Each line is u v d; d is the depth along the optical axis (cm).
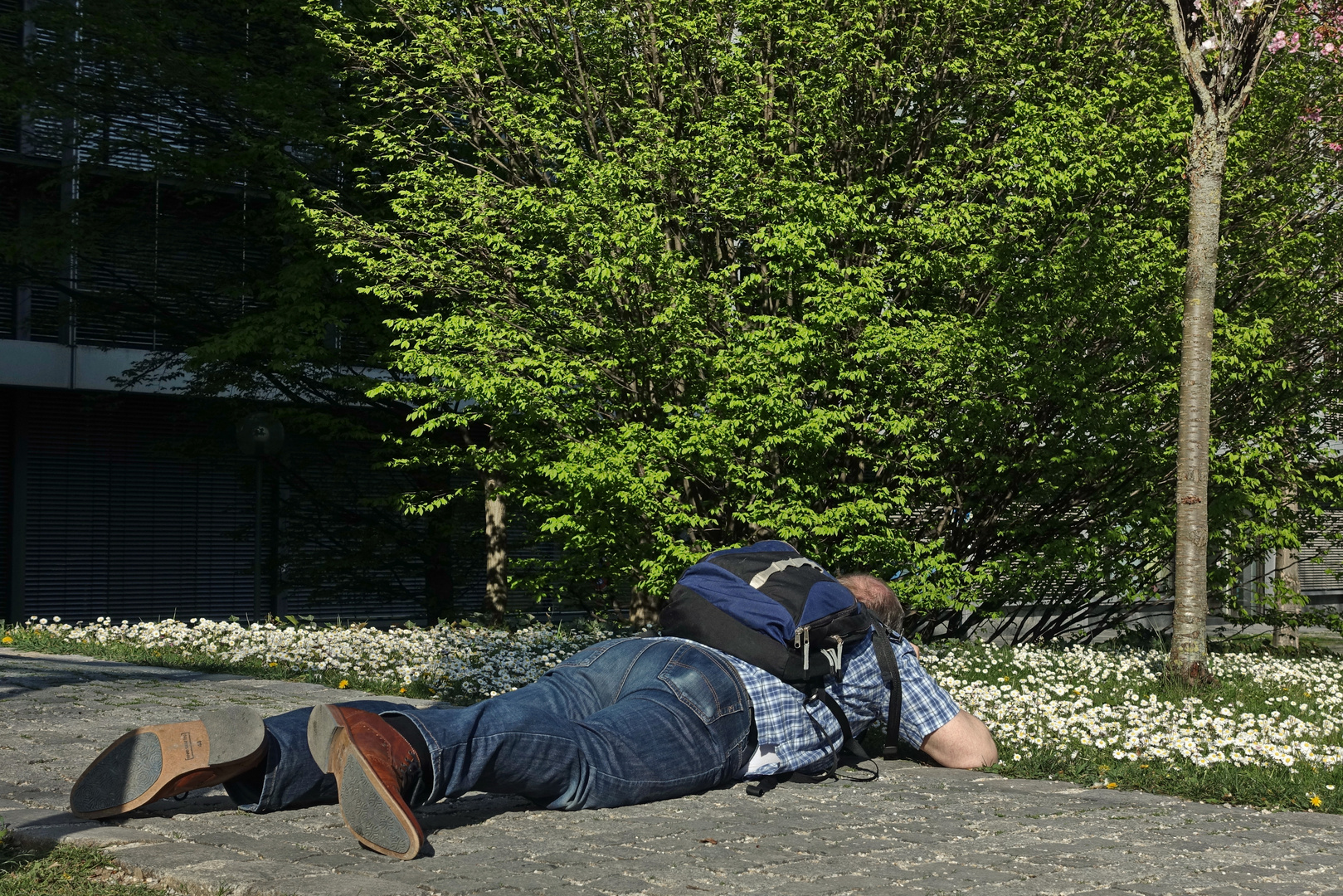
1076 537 1158
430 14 1216
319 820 362
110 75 1508
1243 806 440
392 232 1266
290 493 2162
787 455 1056
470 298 1180
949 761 473
